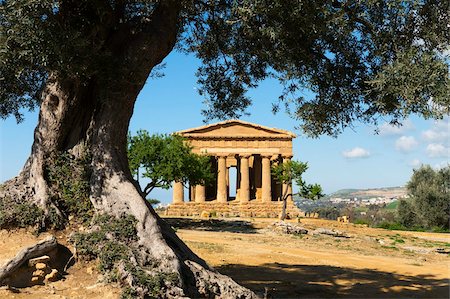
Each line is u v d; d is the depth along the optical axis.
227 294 10.05
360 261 25.94
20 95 12.88
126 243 9.50
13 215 9.55
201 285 9.80
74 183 10.26
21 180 10.25
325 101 12.62
